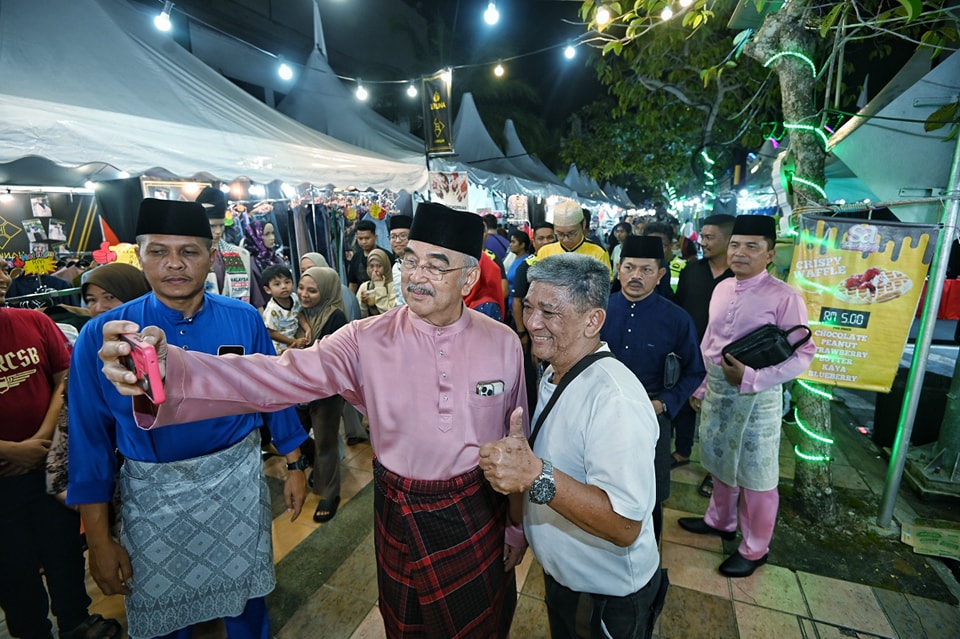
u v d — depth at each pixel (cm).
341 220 678
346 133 556
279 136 371
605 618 132
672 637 216
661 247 235
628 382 125
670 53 684
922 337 257
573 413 127
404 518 140
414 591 144
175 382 106
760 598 237
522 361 156
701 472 361
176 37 624
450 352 142
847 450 383
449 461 140
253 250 565
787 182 338
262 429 204
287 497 200
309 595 244
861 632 217
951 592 238
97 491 154
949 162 271
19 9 261
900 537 276
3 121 210
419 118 1259
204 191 372
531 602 239
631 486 112
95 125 245
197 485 161
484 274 323
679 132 1027
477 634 147
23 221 374
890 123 282
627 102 823
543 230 452
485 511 147
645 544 134
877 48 516
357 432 407
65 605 204
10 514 186
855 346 260
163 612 163
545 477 107
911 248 242
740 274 245
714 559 265
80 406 152
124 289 215
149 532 157
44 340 195
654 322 234
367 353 140
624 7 460
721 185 916
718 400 255
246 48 730
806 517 293
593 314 131
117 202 443
